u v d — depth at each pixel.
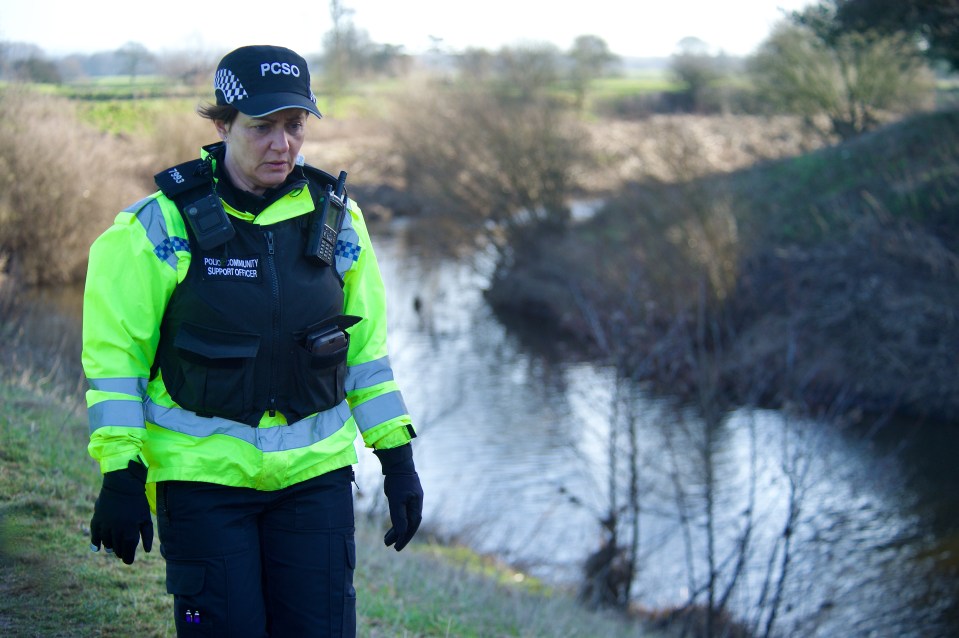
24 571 3.47
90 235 17.69
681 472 13.03
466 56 28.20
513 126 25.34
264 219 2.24
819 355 17.69
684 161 21.17
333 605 2.28
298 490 2.28
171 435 2.19
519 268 25.31
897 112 27.58
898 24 20.77
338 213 2.35
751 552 10.35
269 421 2.24
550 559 10.80
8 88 14.15
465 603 5.54
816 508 12.53
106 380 2.11
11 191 16.53
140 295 2.14
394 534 2.40
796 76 28.62
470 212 26.14
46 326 11.74
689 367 15.10
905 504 12.82
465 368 19.69
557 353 20.59
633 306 14.27
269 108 2.13
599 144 26.44
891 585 10.77
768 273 20.39
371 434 2.44
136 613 3.39
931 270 19.27
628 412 11.17
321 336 2.25
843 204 22.28
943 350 17.17
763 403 16.17
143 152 12.69
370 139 26.98
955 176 21.20
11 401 5.89
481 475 13.76
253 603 2.19
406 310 24.19
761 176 24.84
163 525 2.21
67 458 4.82
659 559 11.50
